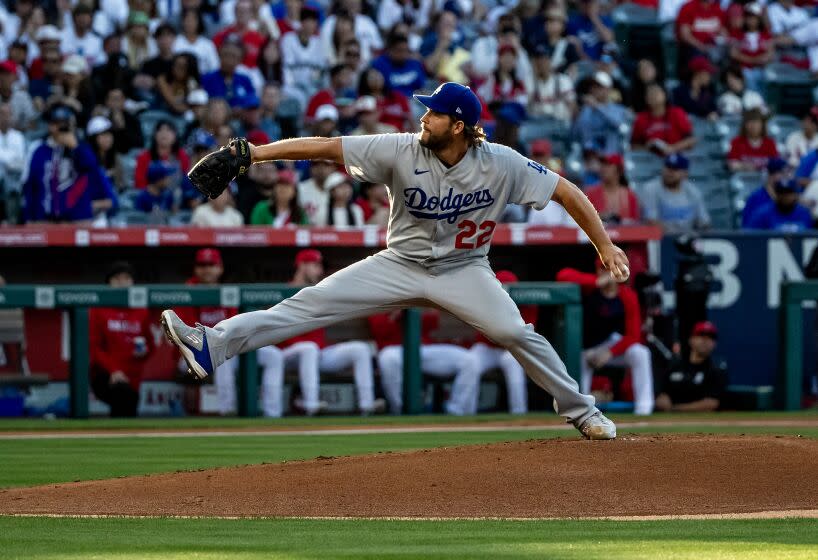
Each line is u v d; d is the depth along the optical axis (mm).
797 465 19625
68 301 35031
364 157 19969
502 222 42562
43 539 15148
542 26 53000
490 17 55531
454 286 20750
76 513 17641
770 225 44219
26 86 44969
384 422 34125
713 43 56531
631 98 52594
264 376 36656
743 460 19781
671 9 59156
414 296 20938
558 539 15078
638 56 57656
